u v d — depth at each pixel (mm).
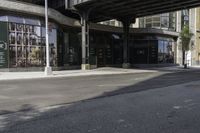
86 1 34031
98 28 42594
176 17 53875
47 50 26625
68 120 7945
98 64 44938
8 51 29125
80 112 9086
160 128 7074
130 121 7805
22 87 16656
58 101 11445
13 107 10133
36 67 31922
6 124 7562
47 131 6812
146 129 6969
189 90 14828
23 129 7027
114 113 8875
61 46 36688
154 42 50094
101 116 8438
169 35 52375
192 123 7633
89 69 36938
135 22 49500
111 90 14984
